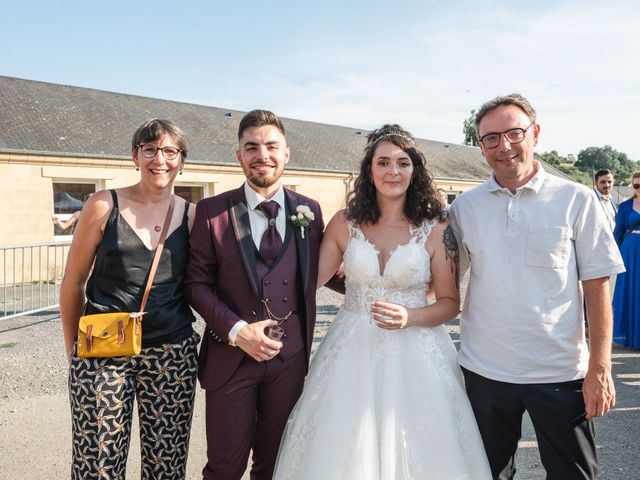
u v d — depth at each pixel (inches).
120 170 540.7
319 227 112.2
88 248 96.2
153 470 97.5
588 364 89.4
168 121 98.6
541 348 89.3
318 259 108.2
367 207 105.2
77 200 527.8
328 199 780.0
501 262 91.4
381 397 96.5
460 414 95.5
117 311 92.7
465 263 107.5
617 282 244.7
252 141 99.9
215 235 99.7
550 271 88.5
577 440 89.5
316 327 283.9
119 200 96.3
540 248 88.6
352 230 107.5
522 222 90.5
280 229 104.6
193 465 134.1
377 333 101.0
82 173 512.4
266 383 101.7
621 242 243.6
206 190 640.4
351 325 103.6
